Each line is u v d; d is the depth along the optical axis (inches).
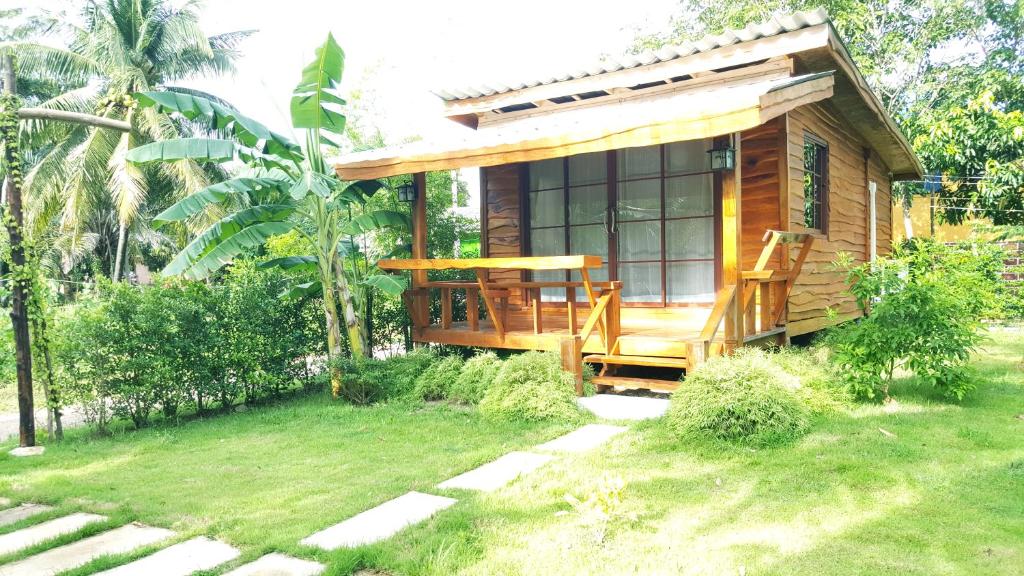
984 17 796.6
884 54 776.3
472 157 288.8
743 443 191.5
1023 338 424.8
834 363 247.3
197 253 282.2
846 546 124.2
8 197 253.9
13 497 182.7
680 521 139.4
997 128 590.2
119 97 720.3
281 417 278.5
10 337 278.5
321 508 157.9
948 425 205.8
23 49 720.3
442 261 309.4
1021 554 118.8
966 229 754.2
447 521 141.6
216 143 283.7
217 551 135.9
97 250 1018.1
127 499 174.4
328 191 285.7
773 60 308.2
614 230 350.3
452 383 289.7
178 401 292.7
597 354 289.6
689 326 315.9
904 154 493.4
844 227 405.4
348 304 319.0
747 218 310.7
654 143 243.8
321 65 288.0
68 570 128.0
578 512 142.9
